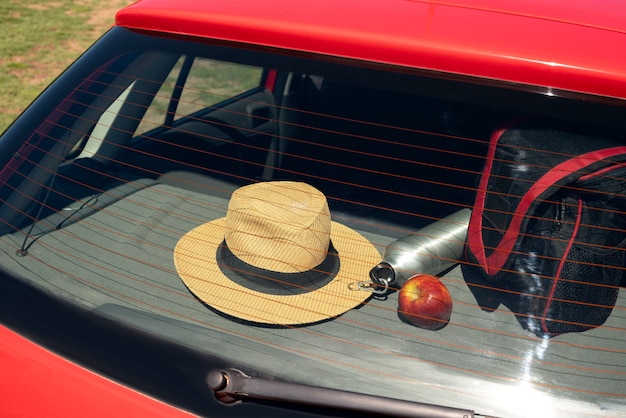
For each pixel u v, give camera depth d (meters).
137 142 2.20
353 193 2.15
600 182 1.66
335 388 1.57
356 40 1.85
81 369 1.59
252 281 1.88
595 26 1.87
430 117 1.91
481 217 1.84
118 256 1.93
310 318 1.77
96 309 1.73
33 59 9.02
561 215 1.69
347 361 1.65
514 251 1.73
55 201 2.01
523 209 1.71
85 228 1.99
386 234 2.07
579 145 1.70
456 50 1.78
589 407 1.54
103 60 2.14
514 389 1.58
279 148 2.23
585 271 1.69
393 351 1.68
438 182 2.02
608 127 1.70
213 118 2.21
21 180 2.00
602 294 1.72
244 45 1.97
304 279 1.90
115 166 2.17
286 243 1.90
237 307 1.79
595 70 1.69
